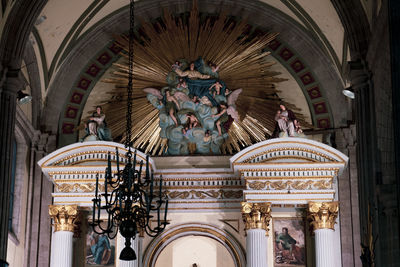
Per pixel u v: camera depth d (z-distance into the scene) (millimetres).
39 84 25984
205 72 26188
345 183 24891
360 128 20750
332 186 23516
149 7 26906
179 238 25734
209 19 26906
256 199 23312
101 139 24859
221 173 24484
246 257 24016
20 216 24578
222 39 26625
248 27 26969
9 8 21672
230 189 24703
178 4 27031
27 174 25328
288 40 26656
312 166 23266
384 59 18719
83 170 23891
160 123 25688
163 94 25984
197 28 26688
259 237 23094
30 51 25359
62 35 25938
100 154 24078
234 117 25625
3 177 20469
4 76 21047
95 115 25047
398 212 16375
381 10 18578
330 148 23234
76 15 25719
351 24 21125
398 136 16391
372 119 20297
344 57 25453
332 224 23125
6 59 21344
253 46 26609
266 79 26406
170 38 26641
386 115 18781
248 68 26469
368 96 20719
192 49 26531
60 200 23938
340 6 21203
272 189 23359
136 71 26500
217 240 24641
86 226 24672
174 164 25125
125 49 26688
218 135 25469
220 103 25797
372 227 19406
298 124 24344
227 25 26922
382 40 18828
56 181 24062
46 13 24594
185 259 28672
